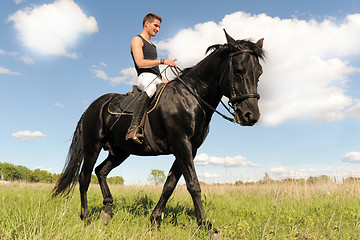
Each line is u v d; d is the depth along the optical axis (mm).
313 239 3395
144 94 3764
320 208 5359
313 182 9219
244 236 3451
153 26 4246
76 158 4605
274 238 3186
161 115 3641
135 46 4043
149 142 3826
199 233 3328
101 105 4480
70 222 3164
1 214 3252
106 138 4398
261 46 3594
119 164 4672
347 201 6160
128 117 3975
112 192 8031
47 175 42906
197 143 3676
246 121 3205
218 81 3580
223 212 5086
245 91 3221
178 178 3795
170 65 3828
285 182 9430
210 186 9859
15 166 44000
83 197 4422
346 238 3398
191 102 3564
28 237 2510
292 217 4641
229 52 3467
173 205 5258
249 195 8148
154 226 3635
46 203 4172
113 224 3734
